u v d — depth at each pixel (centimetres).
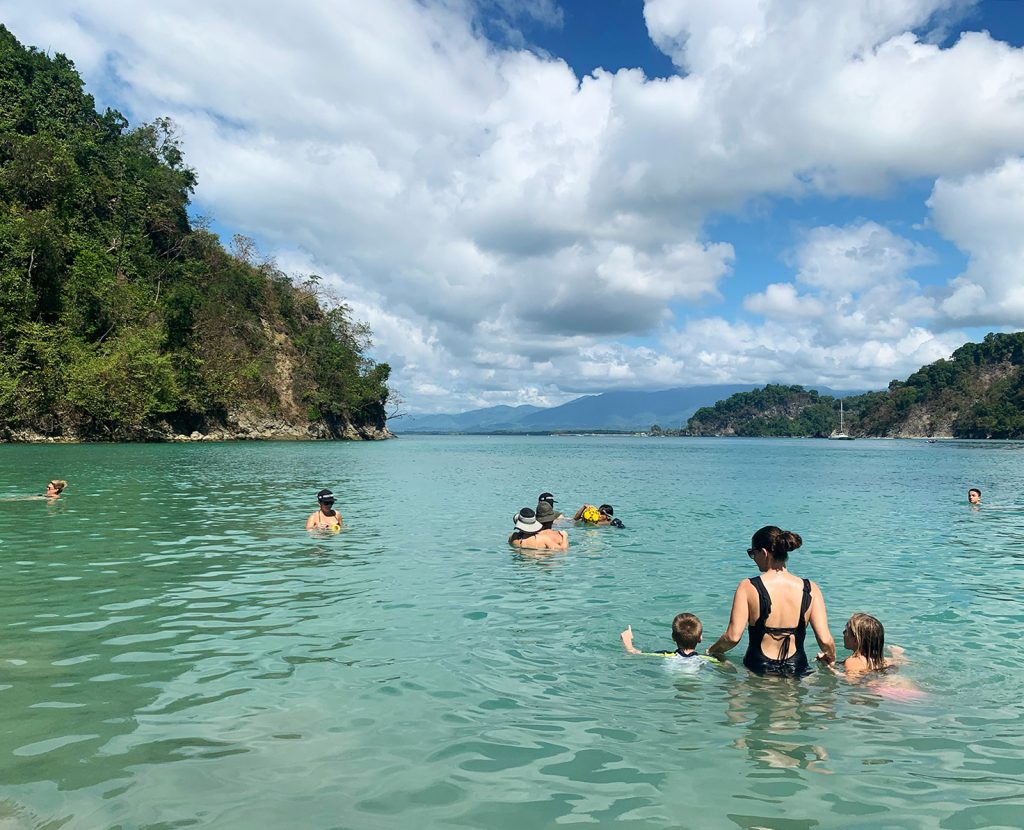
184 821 339
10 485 2169
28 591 852
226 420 7912
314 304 11025
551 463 4822
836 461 5631
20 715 473
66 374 5744
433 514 1723
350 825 340
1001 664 630
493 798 373
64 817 339
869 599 884
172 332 7300
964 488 2764
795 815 360
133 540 1234
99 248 7038
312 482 2591
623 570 1044
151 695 515
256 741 438
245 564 1041
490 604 823
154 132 9456
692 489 2631
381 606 804
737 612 617
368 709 496
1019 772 415
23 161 6562
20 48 7862
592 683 564
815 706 523
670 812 361
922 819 357
